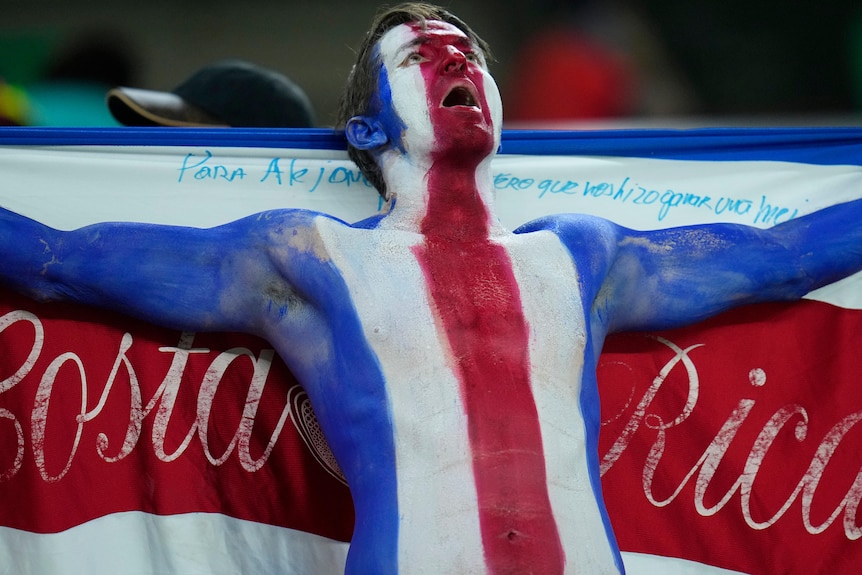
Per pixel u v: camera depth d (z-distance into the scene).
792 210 12.87
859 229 12.30
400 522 9.91
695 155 13.04
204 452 11.78
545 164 12.90
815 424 12.24
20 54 27.03
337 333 10.65
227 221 12.38
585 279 11.08
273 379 11.87
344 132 12.50
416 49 11.70
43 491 11.47
